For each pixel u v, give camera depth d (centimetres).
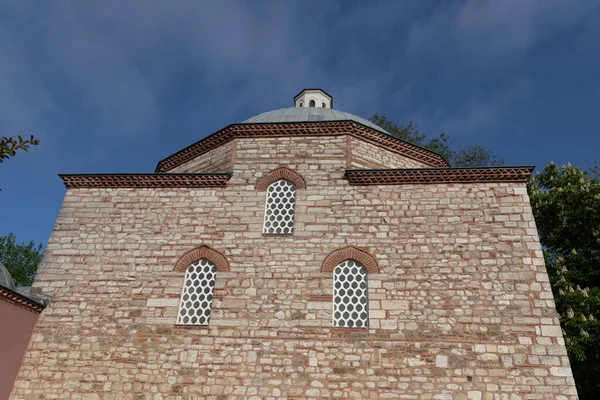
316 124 1544
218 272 1322
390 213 1352
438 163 1680
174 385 1193
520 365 1121
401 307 1219
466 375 1125
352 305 1253
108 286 1346
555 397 1080
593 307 1675
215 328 1248
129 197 1482
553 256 2141
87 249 1406
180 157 1748
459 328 1179
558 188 2053
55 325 1303
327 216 1369
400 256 1288
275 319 1241
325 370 1166
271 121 1672
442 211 1337
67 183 1516
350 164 1466
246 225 1391
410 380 1134
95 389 1210
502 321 1175
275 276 1297
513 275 1227
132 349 1250
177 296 1314
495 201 1333
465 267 1253
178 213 1438
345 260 1306
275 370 1181
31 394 1218
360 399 1127
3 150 577
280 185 1466
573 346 1572
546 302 1184
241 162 1510
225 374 1191
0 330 1195
